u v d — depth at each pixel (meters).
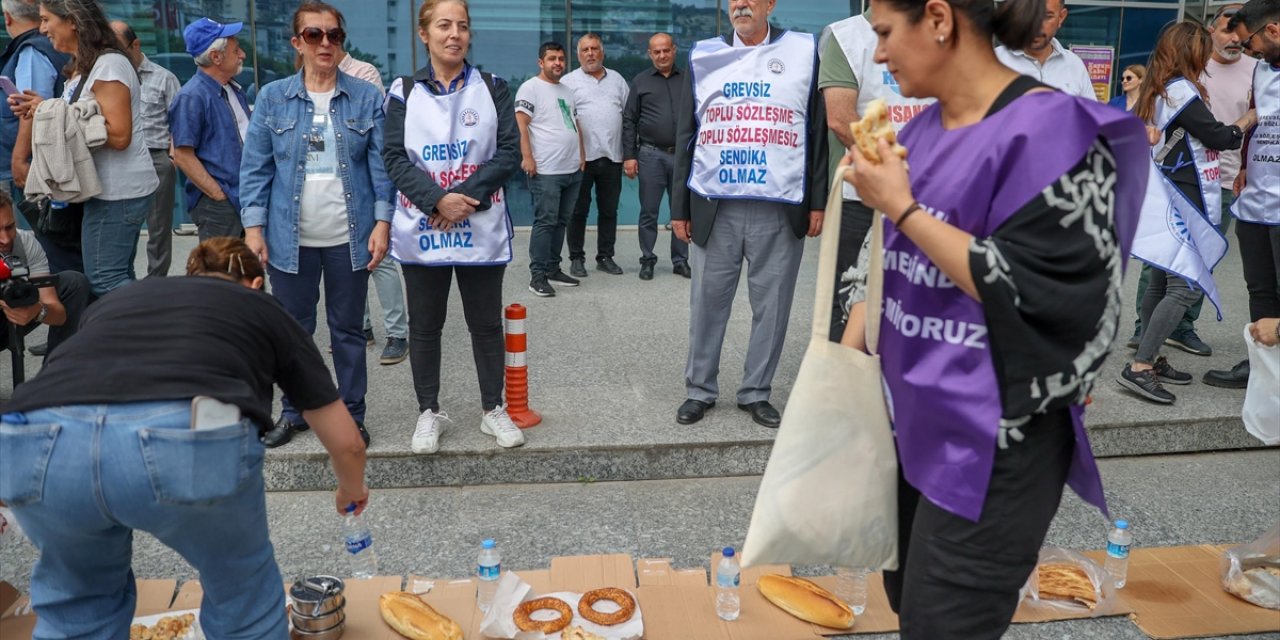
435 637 2.82
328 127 4.03
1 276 3.60
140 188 4.62
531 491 4.03
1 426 2.05
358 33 9.24
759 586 3.13
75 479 2.00
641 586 3.16
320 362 2.45
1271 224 4.71
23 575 3.32
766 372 4.42
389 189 4.09
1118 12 10.42
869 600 3.11
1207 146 4.71
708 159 4.21
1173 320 4.60
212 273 2.46
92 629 2.36
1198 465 4.38
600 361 5.35
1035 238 1.70
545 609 2.97
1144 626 2.99
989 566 1.86
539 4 9.45
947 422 1.85
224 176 4.81
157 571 3.35
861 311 2.12
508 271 7.88
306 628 2.82
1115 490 4.10
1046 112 1.72
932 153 1.88
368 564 3.35
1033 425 1.83
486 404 4.21
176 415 2.03
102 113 4.43
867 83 3.96
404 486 4.05
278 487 4.00
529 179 6.90
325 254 4.05
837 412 1.99
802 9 9.75
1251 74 5.35
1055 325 1.72
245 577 2.33
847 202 4.16
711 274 4.32
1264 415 3.31
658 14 9.61
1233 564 3.20
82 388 2.05
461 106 3.92
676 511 3.85
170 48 9.02
